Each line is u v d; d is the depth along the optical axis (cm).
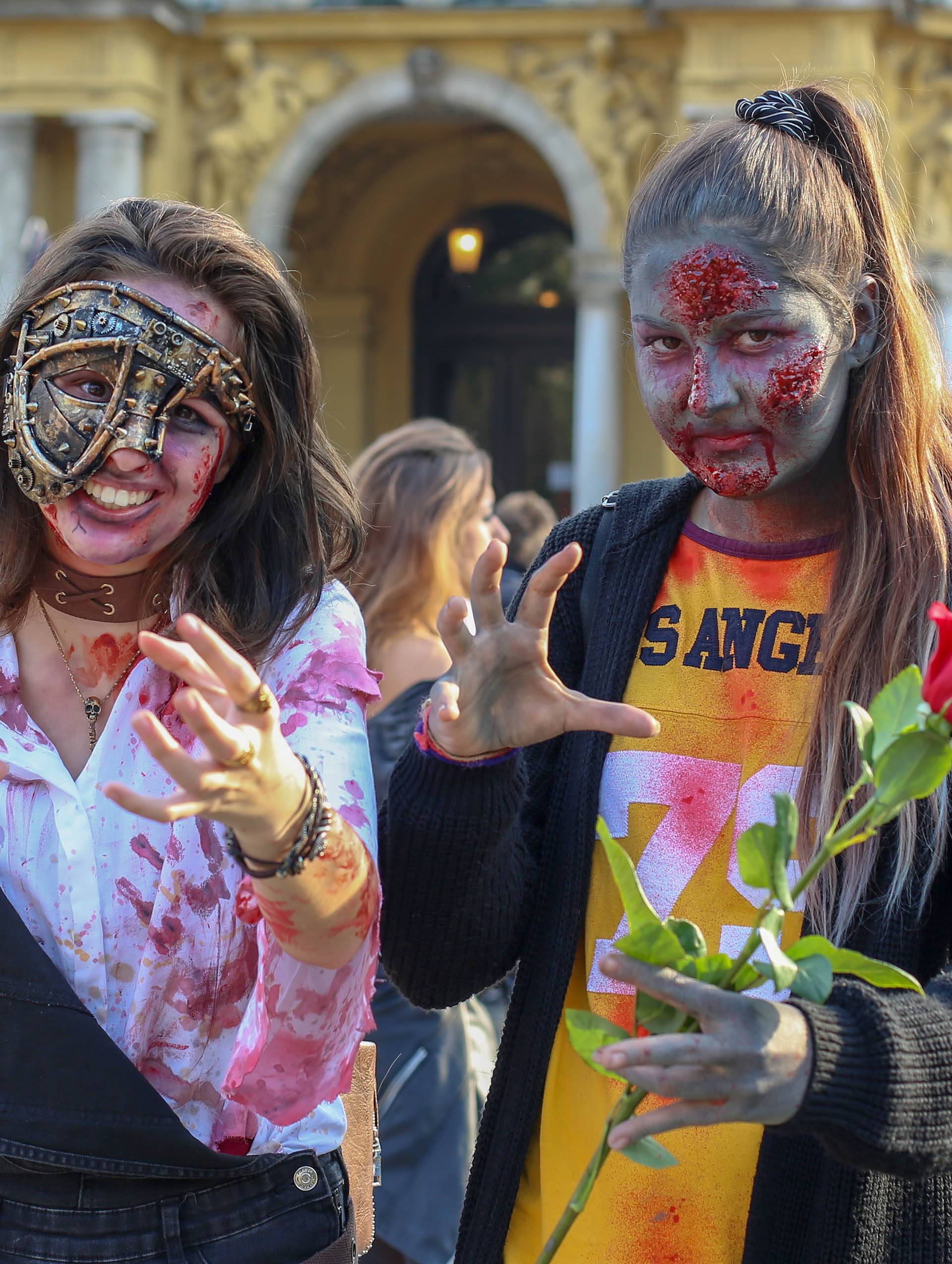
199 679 108
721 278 136
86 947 137
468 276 1717
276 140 1428
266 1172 141
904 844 136
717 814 146
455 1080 264
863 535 146
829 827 138
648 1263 143
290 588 144
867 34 1279
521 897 151
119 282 135
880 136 152
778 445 141
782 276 136
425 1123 262
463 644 133
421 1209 258
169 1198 137
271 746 109
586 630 160
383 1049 265
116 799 104
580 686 158
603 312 1395
